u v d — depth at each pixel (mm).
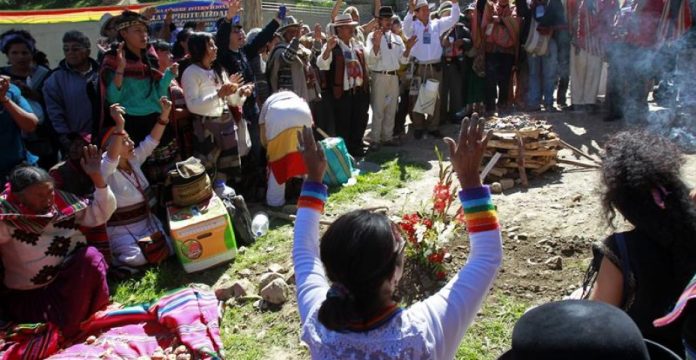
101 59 5652
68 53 5809
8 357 3770
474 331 3859
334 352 1604
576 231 5066
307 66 7355
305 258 1931
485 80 9016
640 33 7836
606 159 2125
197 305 4176
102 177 4367
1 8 21406
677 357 1739
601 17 8180
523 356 1393
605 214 2168
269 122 6055
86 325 4094
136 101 5367
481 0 8773
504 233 5109
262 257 5090
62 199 4199
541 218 5363
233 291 4512
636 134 2150
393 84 8133
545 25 8727
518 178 6441
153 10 7656
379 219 1662
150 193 5293
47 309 4062
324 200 2064
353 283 1600
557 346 1342
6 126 5047
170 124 5652
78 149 4801
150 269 4973
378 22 8016
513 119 6684
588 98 8898
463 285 1758
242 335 4074
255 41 7035
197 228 4820
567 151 7324
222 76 6164
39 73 6473
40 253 4035
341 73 7598
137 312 4152
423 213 4746
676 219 1942
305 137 2049
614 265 2004
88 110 5844
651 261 1961
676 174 2000
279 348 3924
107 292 4227
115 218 5082
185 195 5078
